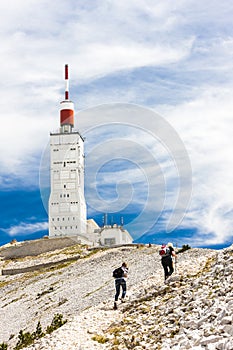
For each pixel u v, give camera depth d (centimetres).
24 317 6141
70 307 5469
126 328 2312
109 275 6919
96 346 2177
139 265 6712
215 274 2591
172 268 2897
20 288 8219
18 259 11538
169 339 1978
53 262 10019
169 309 2341
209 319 1972
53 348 2255
